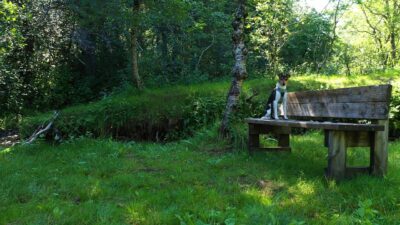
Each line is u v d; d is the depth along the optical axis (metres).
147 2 10.74
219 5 15.85
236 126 7.21
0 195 4.07
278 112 7.20
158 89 11.63
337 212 3.25
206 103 9.43
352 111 4.62
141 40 16.42
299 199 3.60
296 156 5.71
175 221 3.11
